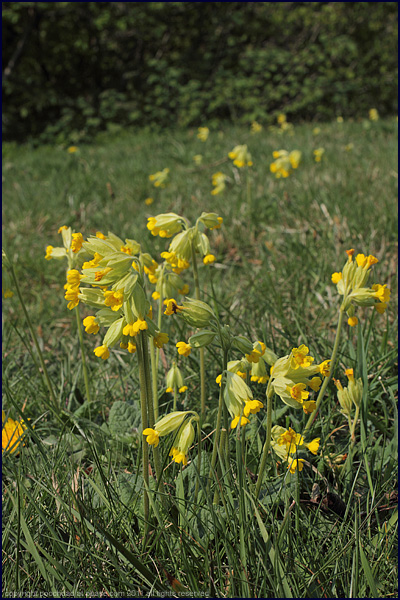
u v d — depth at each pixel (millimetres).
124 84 5355
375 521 587
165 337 537
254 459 606
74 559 549
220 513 562
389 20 5465
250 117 4816
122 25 4738
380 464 602
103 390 724
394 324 764
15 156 3514
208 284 987
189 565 553
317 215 1237
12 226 1420
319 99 5203
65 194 1778
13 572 556
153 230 620
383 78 5445
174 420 542
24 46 4953
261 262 1067
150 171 2156
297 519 559
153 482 580
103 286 532
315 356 676
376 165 1780
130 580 553
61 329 895
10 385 730
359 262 581
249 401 534
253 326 775
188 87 4922
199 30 5328
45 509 583
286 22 5363
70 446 630
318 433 644
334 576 538
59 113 5082
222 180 1474
